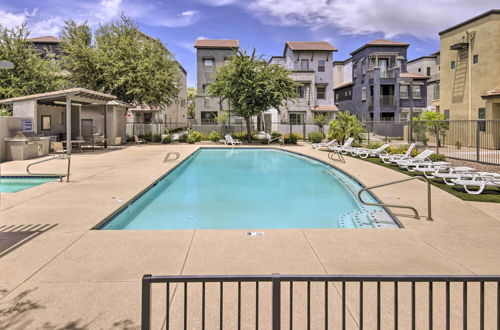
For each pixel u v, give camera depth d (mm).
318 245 4762
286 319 2893
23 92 24625
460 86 23656
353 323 2844
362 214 7324
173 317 2926
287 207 8391
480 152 18391
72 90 16484
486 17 21453
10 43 25625
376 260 4219
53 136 18859
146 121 44281
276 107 27797
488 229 5500
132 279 3668
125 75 25469
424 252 4488
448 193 8414
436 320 2877
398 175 11281
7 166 12961
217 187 10992
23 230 5375
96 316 2938
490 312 3004
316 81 39250
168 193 10055
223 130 34844
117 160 15414
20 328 2750
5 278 3682
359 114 40156
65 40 26922
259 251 4527
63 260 4188
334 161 15562
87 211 6516
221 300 1968
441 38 25391
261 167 15727
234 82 27141
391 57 38344
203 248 4633
